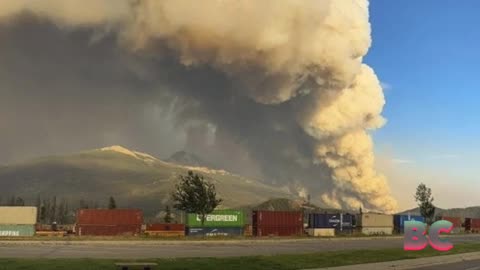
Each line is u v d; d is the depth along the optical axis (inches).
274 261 1085.1
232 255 1346.0
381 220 3673.7
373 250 1521.9
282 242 2374.5
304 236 3034.0
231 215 3048.7
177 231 2940.5
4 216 2645.2
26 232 2655.0
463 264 1254.3
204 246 1914.4
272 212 3100.4
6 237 2456.9
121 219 2795.3
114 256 1256.8
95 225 2753.4
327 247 1895.9
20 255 1268.5
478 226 4559.5
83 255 1290.6
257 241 2409.0
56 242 2073.1
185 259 1064.8
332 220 3432.6
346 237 3004.4
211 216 2994.6
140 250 1571.1
